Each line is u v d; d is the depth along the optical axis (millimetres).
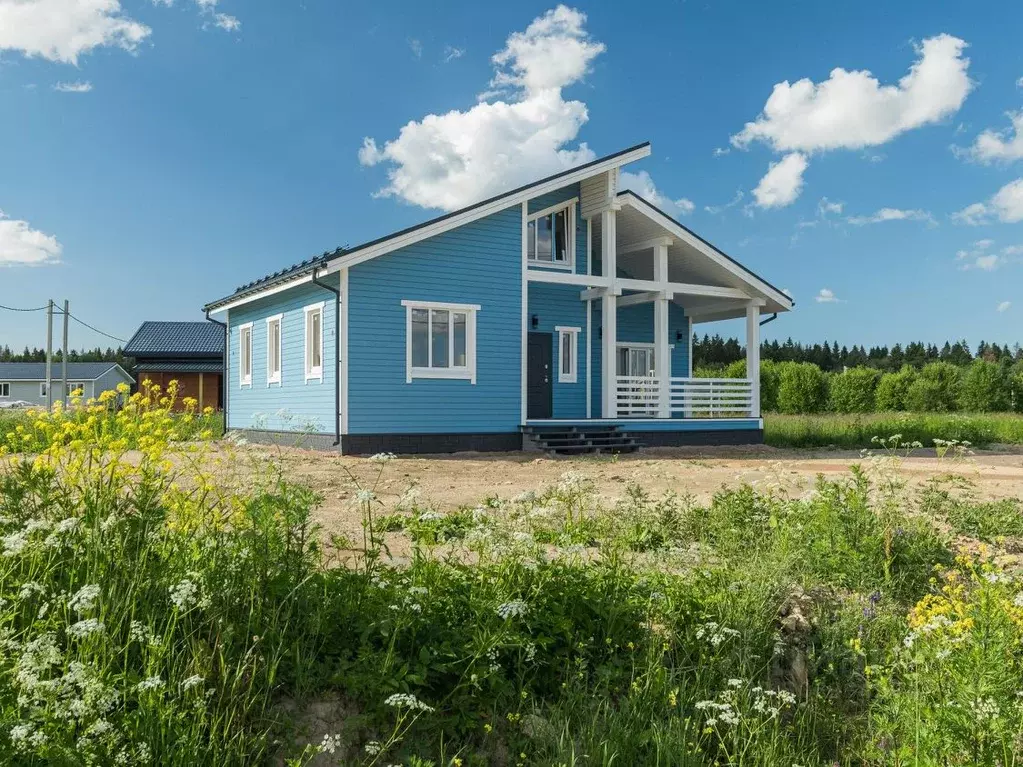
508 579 5113
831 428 26203
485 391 19125
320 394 18234
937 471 14609
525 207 19766
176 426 5762
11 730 3158
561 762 4023
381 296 17812
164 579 4254
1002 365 45250
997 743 3951
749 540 7586
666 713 4652
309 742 3889
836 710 5047
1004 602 4441
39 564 4199
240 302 21719
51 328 39375
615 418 20797
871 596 6039
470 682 4316
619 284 20641
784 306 23219
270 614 4324
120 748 3420
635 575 5922
